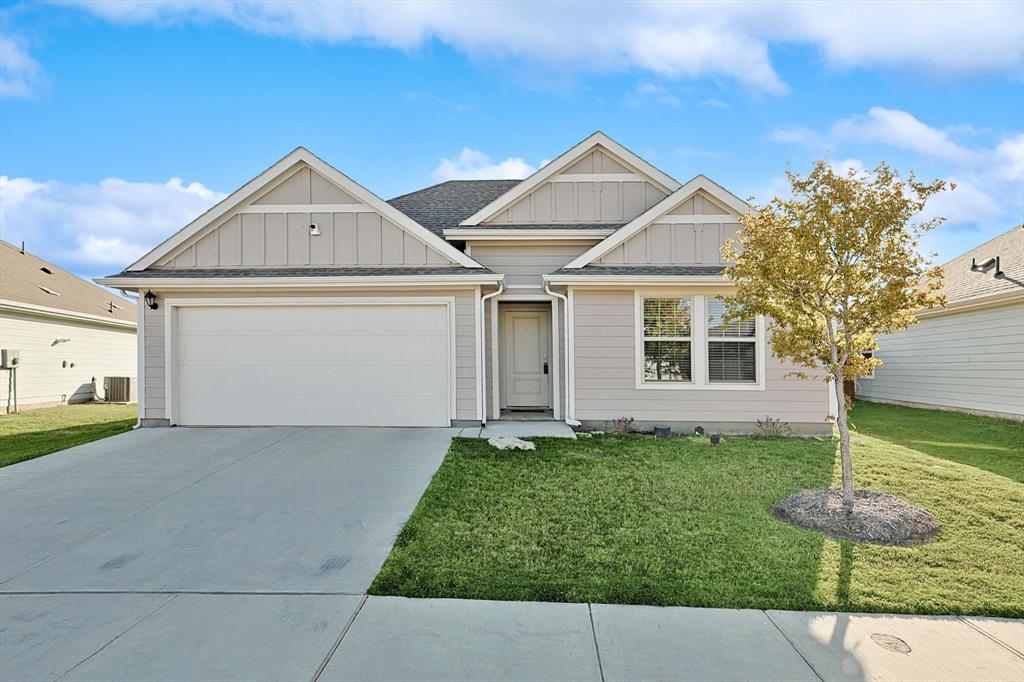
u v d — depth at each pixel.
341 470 6.84
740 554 4.34
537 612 3.47
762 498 5.75
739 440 8.85
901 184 5.02
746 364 9.67
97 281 9.44
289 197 10.05
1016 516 5.23
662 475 6.57
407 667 2.89
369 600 3.62
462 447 7.91
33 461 7.43
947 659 3.01
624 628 3.29
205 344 9.79
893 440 9.49
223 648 3.06
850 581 3.89
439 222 12.11
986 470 7.21
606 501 5.61
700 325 9.66
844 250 5.18
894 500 5.43
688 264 9.97
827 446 8.37
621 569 4.07
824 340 5.43
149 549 4.49
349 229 10.02
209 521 5.14
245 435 9.00
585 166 11.32
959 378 13.37
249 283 9.46
